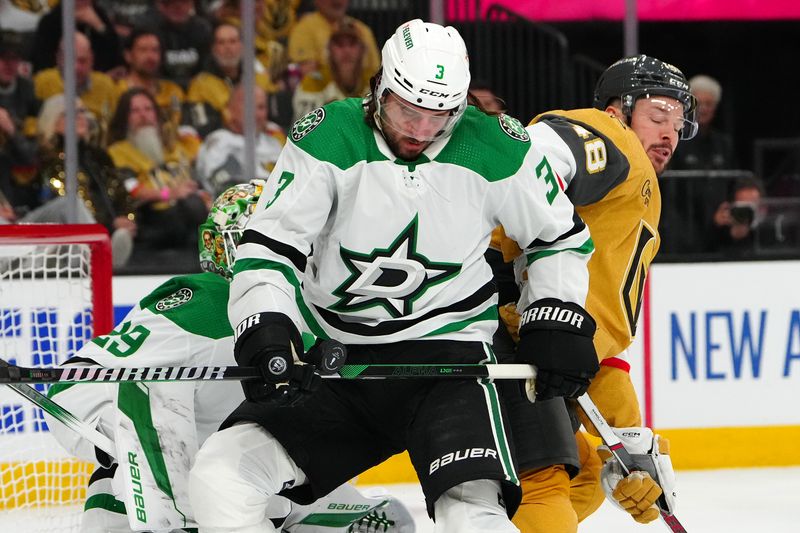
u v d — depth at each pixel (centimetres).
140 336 812
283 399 665
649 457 917
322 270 711
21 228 1034
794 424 1723
